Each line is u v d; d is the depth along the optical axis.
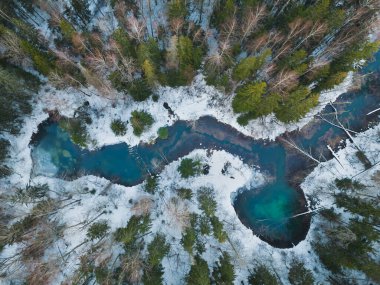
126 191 35.00
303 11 28.30
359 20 30.34
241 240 34.50
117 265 32.28
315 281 32.97
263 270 31.91
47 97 34.72
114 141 35.38
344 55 28.95
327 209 34.84
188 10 32.69
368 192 34.00
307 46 31.19
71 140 35.44
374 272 27.67
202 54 33.00
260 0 30.09
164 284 32.31
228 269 29.41
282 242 35.31
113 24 34.50
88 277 31.52
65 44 33.69
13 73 29.39
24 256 31.77
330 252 31.81
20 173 34.25
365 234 29.27
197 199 34.56
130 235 29.89
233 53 32.31
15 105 32.56
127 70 30.03
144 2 34.19
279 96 28.20
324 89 32.22
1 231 30.77
